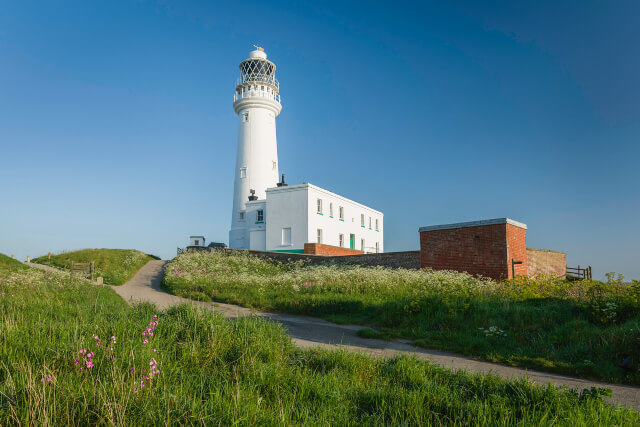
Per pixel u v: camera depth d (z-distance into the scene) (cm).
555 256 2116
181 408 334
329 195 3572
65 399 328
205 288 1695
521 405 409
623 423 368
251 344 551
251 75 4119
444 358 727
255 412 337
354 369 529
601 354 664
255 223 3606
